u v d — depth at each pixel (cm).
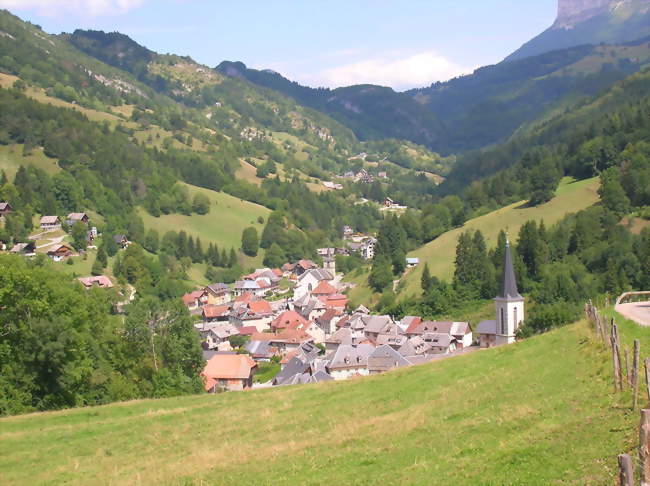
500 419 3077
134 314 7669
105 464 3666
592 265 13912
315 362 11244
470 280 15700
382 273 19162
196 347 7794
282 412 4462
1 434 4347
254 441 3794
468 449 2770
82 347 6044
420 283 17950
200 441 3966
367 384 4912
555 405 3011
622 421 2500
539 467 2341
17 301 5644
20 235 19888
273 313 19562
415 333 13988
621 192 16000
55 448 4009
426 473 2611
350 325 15400
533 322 9400
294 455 3338
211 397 5388
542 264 14575
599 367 3306
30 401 5688
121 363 7200
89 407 5188
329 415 4150
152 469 3472
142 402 5297
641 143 19162
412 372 5003
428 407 3747
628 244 13650
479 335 12681
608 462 2184
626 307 4531
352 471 2872
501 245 16550
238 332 17188
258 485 2919
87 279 18350
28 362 5684
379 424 3638
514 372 3988
